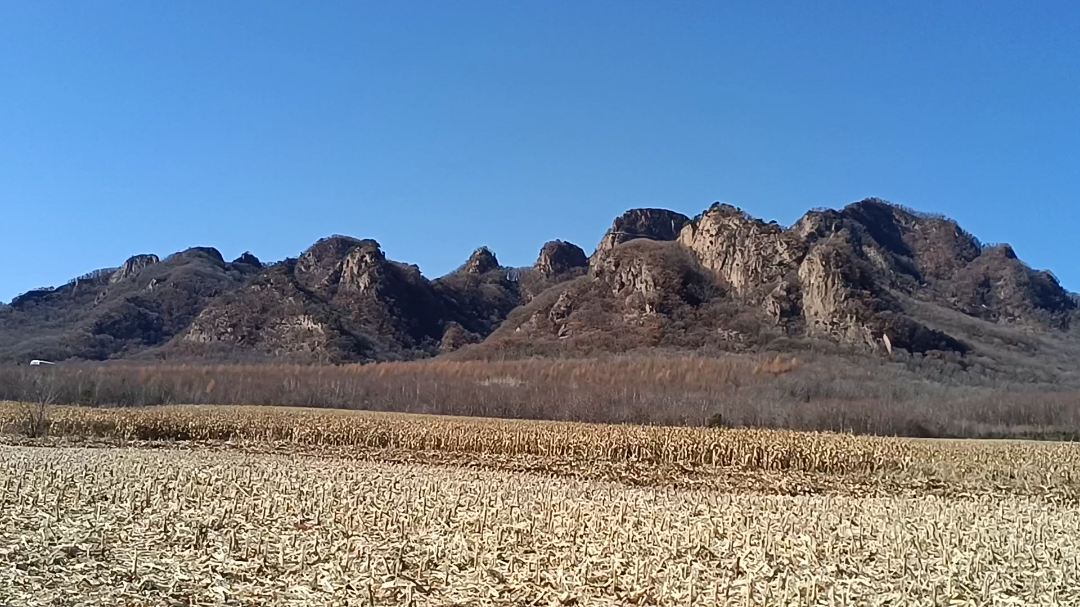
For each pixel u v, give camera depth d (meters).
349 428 54.38
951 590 16.27
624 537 19.95
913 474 42.88
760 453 45.88
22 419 54.84
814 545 19.66
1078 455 44.94
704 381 106.75
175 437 54.66
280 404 90.44
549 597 15.76
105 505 22.91
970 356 138.25
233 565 17.11
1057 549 20.05
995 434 71.69
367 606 15.09
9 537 18.89
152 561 17.36
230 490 26.09
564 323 164.12
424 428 53.91
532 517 22.44
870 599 15.80
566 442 49.56
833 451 45.09
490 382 107.50
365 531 20.66
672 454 47.34
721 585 16.36
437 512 23.05
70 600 14.86
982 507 27.69
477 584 16.33
